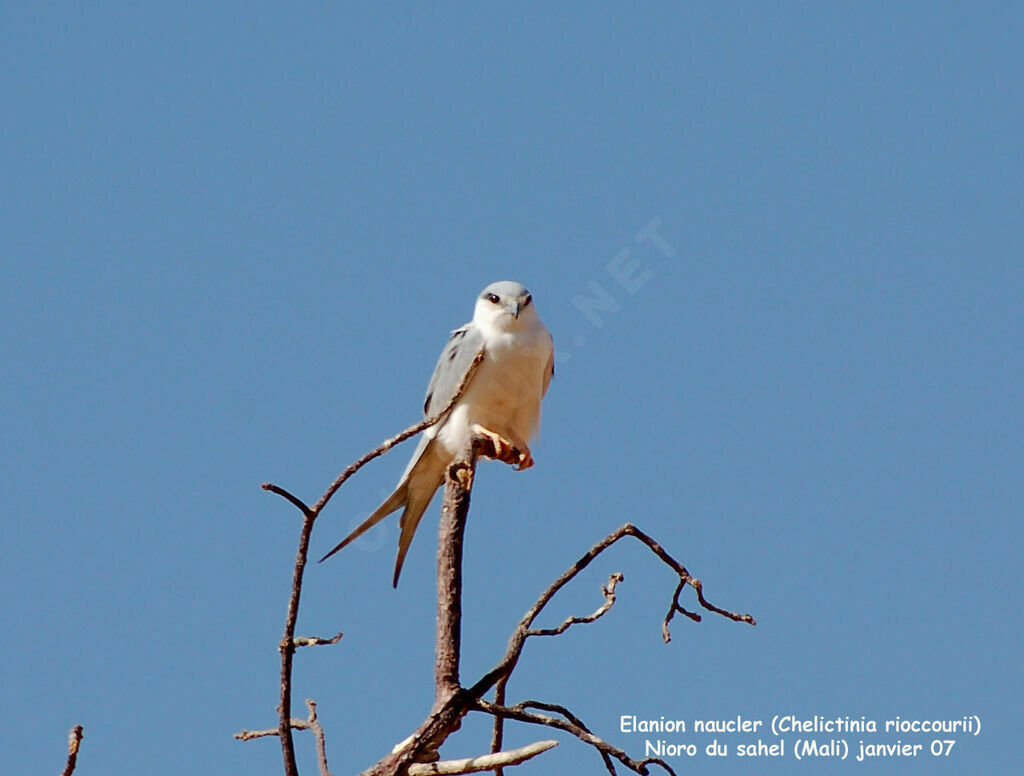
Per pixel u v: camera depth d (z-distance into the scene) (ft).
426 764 25.43
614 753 24.99
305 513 22.94
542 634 26.30
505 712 25.52
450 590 28.17
